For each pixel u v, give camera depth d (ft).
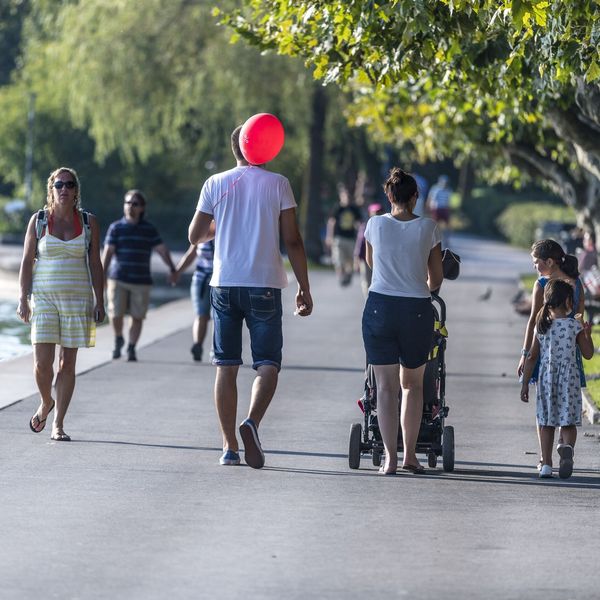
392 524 83.82
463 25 118.73
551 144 229.86
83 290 110.52
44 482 95.20
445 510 88.38
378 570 72.43
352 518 85.30
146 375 161.79
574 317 102.06
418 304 98.37
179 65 390.42
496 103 185.06
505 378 168.55
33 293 111.14
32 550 75.66
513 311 277.64
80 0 405.80
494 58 129.90
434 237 99.09
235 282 99.35
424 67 137.80
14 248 517.96
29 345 203.00
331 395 148.25
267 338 99.55
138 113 402.93
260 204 99.60
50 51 418.10
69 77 407.85
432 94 184.44
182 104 402.11
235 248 99.81
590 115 146.20
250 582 69.51
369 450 104.42
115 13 396.57
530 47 125.18
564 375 101.35
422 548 77.66
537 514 87.71
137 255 176.65
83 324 110.93
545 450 102.42
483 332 232.53
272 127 100.42
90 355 180.86
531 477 101.60
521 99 163.63
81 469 100.27
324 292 320.91
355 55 135.23
